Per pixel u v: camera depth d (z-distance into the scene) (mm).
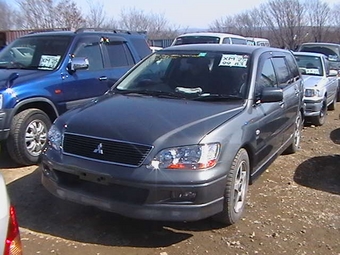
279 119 5504
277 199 5012
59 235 3938
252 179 4656
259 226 4270
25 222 4160
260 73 5047
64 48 6520
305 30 35812
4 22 29875
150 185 3525
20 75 5898
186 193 3568
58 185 3945
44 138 5969
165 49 5590
